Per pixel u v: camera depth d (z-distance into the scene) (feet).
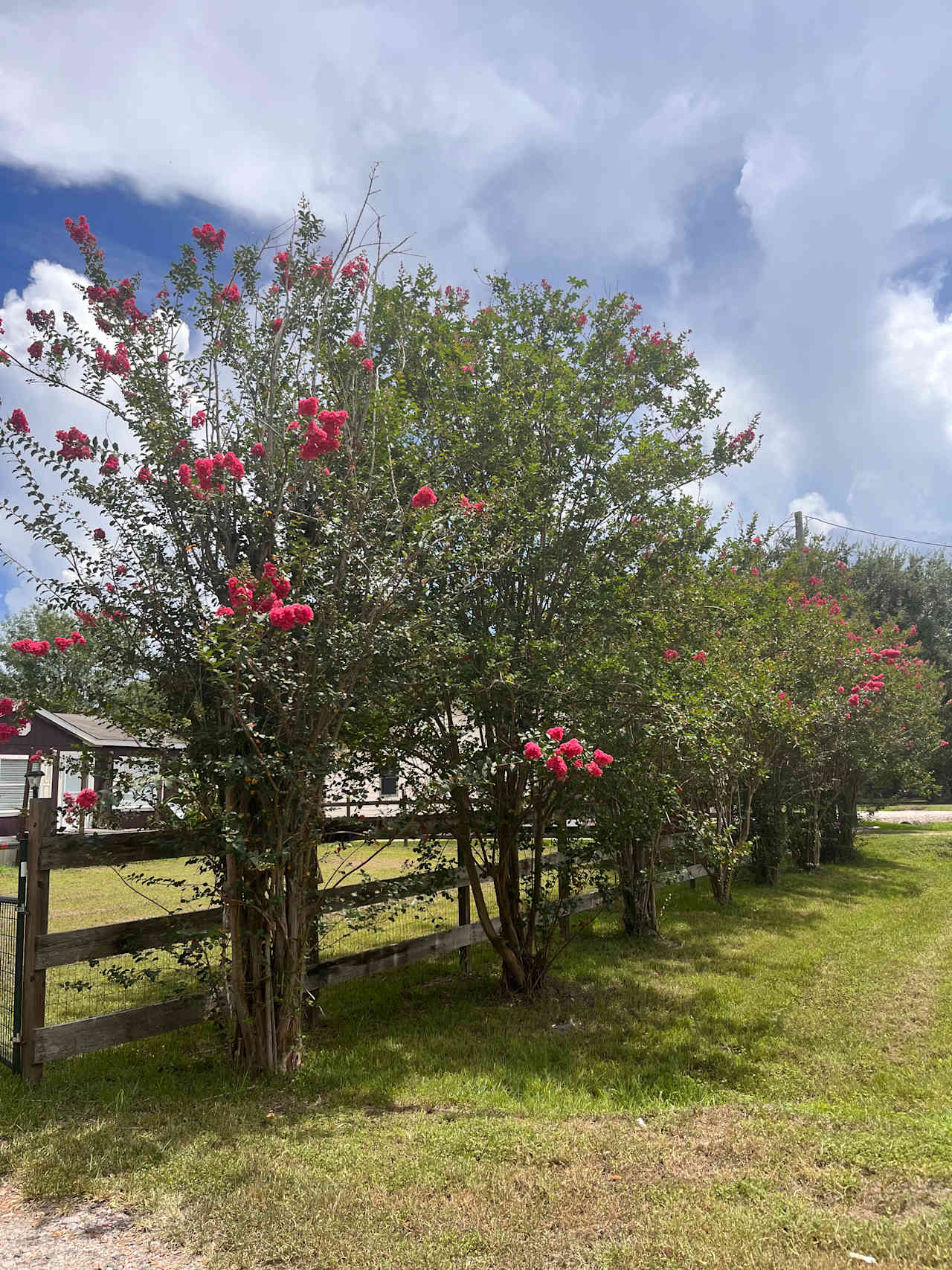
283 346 18.31
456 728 20.33
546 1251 8.87
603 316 22.26
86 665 15.67
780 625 36.70
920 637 89.40
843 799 50.19
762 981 22.63
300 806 15.14
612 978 23.03
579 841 22.08
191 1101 13.69
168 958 22.76
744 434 23.39
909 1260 8.42
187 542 15.92
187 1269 8.75
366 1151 11.54
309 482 16.63
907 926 29.96
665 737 20.18
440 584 18.43
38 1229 9.60
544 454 20.97
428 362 21.27
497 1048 17.30
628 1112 13.53
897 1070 16.02
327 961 19.12
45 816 14.46
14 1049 14.15
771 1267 8.36
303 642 14.96
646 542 21.75
